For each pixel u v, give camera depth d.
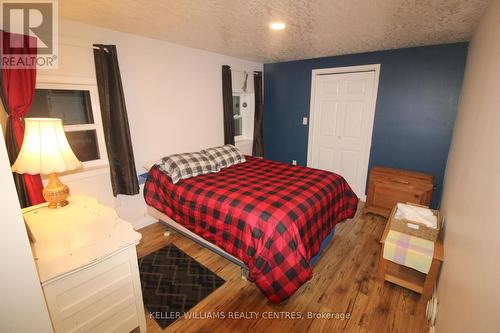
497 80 1.12
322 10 1.90
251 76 4.30
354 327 1.62
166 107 3.07
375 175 3.16
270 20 2.14
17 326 0.96
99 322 1.29
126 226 1.47
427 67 3.06
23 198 1.99
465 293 1.06
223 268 2.20
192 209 2.19
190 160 2.70
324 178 2.55
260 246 1.72
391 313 1.73
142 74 2.77
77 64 2.28
